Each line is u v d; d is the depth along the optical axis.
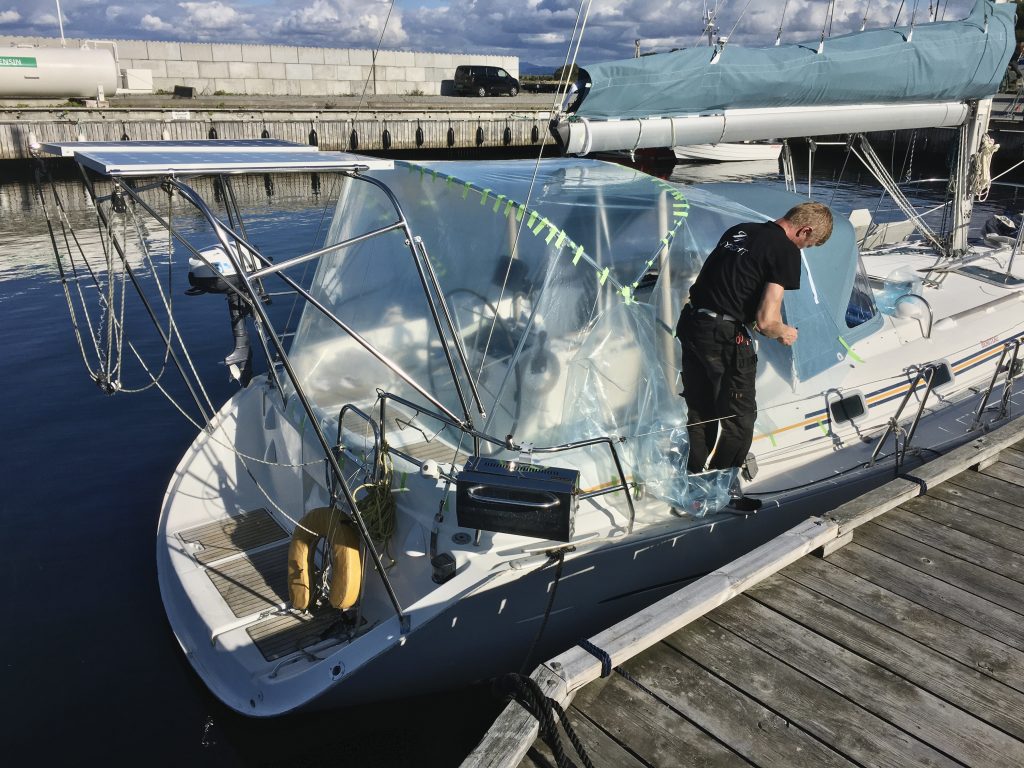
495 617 3.09
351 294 4.04
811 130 4.57
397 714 3.24
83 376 6.95
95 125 18.95
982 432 4.32
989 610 2.81
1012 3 5.22
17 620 3.93
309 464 3.73
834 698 2.39
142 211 14.21
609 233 3.53
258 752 3.21
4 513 4.86
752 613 2.78
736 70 3.97
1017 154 20.39
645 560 3.38
